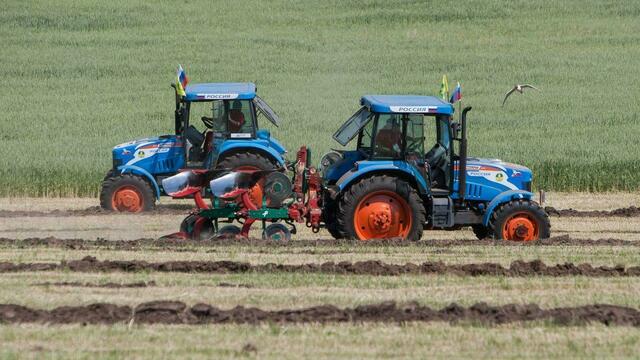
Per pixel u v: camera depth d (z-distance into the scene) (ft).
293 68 542.98
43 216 248.73
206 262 178.81
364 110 210.18
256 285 164.45
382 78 521.65
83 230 229.04
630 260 190.80
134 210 255.09
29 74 537.65
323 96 477.36
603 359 128.06
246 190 206.18
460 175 207.21
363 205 206.28
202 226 209.67
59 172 296.92
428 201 209.56
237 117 254.47
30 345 130.72
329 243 202.80
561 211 270.05
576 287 166.61
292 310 148.15
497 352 130.21
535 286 167.02
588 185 305.32
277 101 464.65
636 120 436.76
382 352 129.39
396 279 170.60
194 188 207.62
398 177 207.51
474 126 426.10
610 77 530.27
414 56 574.15
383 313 146.82
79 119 437.17
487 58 569.64
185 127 255.91
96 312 146.51
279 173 208.44
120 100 481.05
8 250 193.98
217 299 154.81
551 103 474.49
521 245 205.87
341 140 207.62
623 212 268.21
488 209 212.64
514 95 492.13
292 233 211.20
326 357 127.13
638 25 646.74
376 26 646.74
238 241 203.41
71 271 174.60
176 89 262.47
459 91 208.74
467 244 205.98
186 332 137.28
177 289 160.97
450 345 132.67
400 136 206.80
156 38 612.29
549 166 309.63
